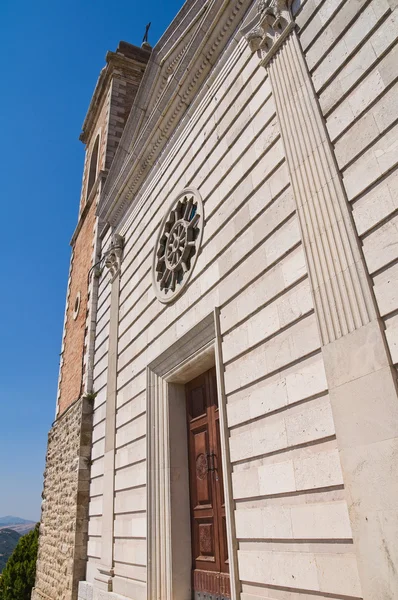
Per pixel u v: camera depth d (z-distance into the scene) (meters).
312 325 5.15
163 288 9.66
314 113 5.67
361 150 4.89
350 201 4.89
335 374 4.56
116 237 13.16
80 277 17.70
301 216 5.54
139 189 12.27
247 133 7.30
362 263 4.54
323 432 4.68
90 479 12.29
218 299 7.21
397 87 4.62
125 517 9.45
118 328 12.04
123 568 9.06
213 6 8.78
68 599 11.22
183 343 8.12
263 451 5.52
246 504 5.69
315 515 4.56
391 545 3.62
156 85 11.70
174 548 7.52
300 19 6.43
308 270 5.25
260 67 7.30
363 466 4.02
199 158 8.91
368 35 5.14
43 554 15.20
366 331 4.31
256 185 6.72
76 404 14.00
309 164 5.57
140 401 9.66
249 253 6.62
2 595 20.33
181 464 8.24
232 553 5.64
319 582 4.35
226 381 6.58
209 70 9.17
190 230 8.83
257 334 6.05
